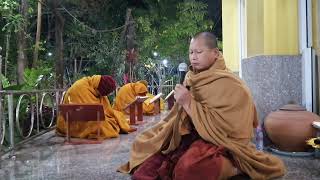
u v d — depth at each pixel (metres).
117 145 5.23
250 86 5.48
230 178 3.11
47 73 9.44
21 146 5.25
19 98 5.37
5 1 9.45
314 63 4.88
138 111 8.12
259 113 5.03
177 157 2.93
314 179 3.26
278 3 4.93
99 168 3.86
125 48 13.21
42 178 3.53
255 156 3.01
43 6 11.57
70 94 6.12
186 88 2.90
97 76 6.21
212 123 2.82
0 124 4.38
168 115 3.39
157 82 14.98
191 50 2.95
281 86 4.93
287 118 4.22
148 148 3.23
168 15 15.80
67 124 5.53
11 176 3.62
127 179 3.39
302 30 4.93
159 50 15.80
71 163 4.14
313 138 4.09
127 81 12.16
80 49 13.35
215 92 2.82
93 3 13.77
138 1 15.03
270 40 4.96
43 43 12.00
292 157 4.18
